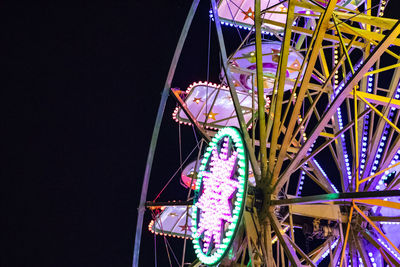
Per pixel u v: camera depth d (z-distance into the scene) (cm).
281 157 1653
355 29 1683
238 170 1727
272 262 1598
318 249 1992
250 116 2366
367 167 1833
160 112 2052
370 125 1877
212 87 2130
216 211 1766
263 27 2148
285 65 1661
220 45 1875
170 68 2041
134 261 2011
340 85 2080
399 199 1831
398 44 1605
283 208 1738
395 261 1616
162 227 2284
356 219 1800
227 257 1742
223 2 2231
